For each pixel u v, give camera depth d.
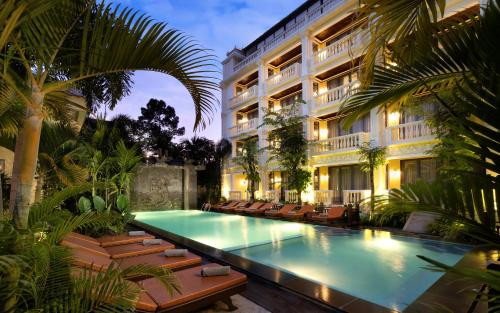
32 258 1.76
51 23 1.75
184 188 20.09
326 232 9.80
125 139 20.62
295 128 16.09
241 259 5.62
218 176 23.91
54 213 2.38
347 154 15.05
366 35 2.49
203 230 11.04
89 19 1.81
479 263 4.55
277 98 21.08
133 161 9.44
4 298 1.64
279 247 7.60
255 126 21.27
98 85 5.23
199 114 2.39
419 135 12.20
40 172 4.42
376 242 7.96
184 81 2.15
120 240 5.88
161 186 19.17
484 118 1.21
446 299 3.25
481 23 1.46
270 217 14.26
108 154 9.51
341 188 16.53
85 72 1.94
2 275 1.62
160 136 27.62
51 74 2.04
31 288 1.79
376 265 5.85
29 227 1.99
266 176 20.12
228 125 24.69
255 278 4.64
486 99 1.21
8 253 1.66
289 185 15.76
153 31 1.83
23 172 1.78
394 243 7.71
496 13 1.38
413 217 8.90
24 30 1.67
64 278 2.01
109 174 9.22
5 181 6.87
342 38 16.31
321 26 16.94
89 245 4.91
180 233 10.37
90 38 1.90
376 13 2.17
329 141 16.16
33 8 1.47
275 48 19.47
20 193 1.76
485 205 1.20
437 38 2.11
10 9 1.34
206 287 3.27
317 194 16.33
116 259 4.54
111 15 1.78
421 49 2.20
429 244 7.39
